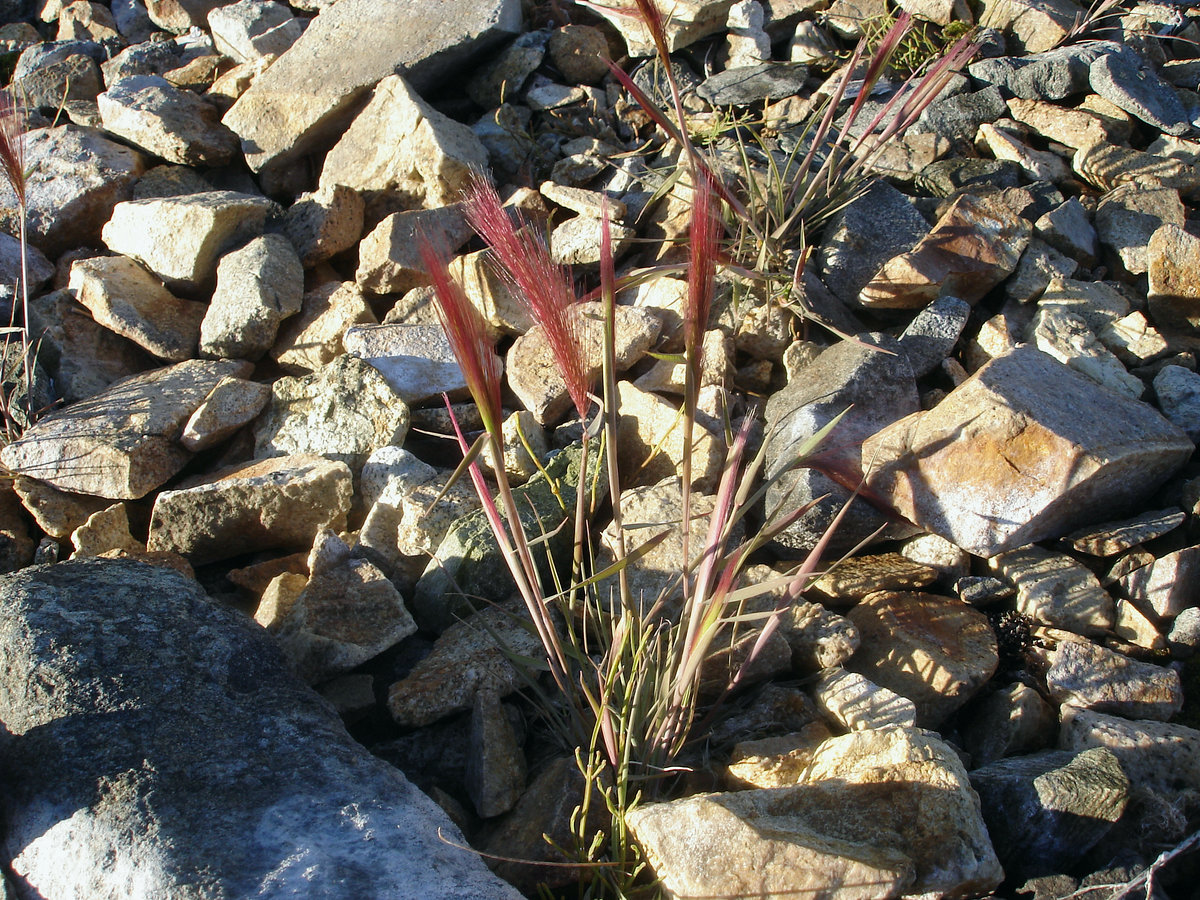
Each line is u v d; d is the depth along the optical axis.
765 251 0.82
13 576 0.57
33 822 0.48
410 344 0.82
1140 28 1.09
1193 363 0.78
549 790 0.55
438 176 0.91
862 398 0.73
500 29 1.04
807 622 0.62
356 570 0.65
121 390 0.82
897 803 0.50
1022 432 0.64
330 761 0.51
